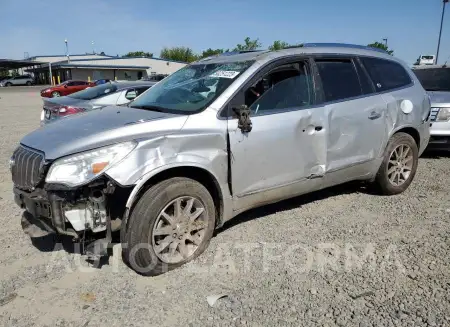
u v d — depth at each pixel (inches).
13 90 1744.6
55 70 2482.8
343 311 113.4
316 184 171.2
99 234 128.7
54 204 121.3
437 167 268.5
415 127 205.3
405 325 107.0
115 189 123.0
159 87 183.9
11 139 405.4
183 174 139.2
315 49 175.5
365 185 215.3
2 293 124.6
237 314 113.5
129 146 126.1
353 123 176.9
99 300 121.0
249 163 148.9
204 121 140.7
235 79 150.9
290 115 157.6
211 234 146.2
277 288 125.6
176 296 122.6
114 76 2469.2
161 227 132.6
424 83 345.7
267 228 168.9
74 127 142.7
